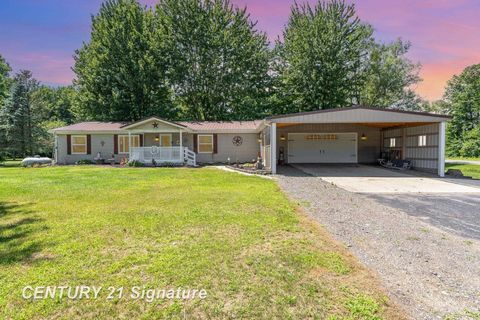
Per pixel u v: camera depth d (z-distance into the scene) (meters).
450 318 2.43
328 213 5.82
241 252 3.67
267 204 6.35
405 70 29.83
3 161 23.98
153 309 2.51
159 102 25.89
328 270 3.23
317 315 2.42
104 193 7.79
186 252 3.65
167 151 17.88
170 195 7.46
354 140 19.66
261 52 26.59
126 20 24.22
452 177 12.29
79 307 2.53
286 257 3.53
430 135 13.84
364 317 2.41
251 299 2.65
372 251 3.84
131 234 4.35
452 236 4.51
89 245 3.91
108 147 19.41
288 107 26.58
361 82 27.17
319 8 25.83
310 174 13.16
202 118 27.09
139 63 23.52
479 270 3.34
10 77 26.08
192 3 24.30
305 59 24.75
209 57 25.16
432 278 3.13
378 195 8.09
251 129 18.98
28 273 3.12
